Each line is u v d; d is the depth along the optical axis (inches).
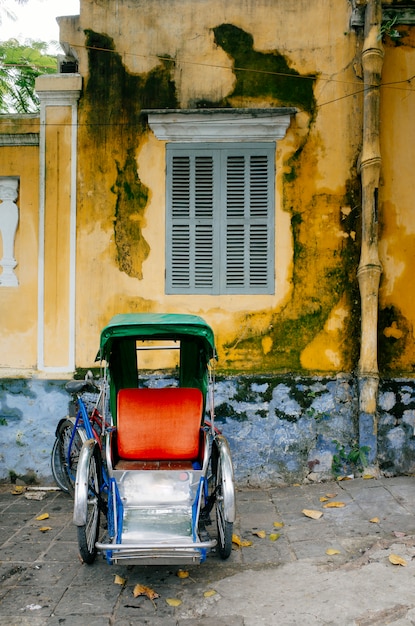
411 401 222.1
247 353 224.1
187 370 189.2
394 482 208.7
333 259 225.0
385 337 223.9
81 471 144.2
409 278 224.1
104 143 227.1
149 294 226.1
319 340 223.9
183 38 227.3
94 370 224.7
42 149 228.2
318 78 225.6
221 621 124.5
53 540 171.3
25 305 229.1
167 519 138.8
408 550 152.9
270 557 155.2
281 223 225.6
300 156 225.3
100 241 226.7
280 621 123.5
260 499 204.4
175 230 226.7
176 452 156.6
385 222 224.4
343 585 136.8
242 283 225.8
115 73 228.1
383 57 219.1
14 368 228.2
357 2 218.7
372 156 215.5
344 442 221.1
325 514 184.1
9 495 215.8
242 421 221.6
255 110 220.8
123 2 227.9
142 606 131.6
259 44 226.5
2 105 331.9
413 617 122.6
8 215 231.3
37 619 126.9
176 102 227.3
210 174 227.0
